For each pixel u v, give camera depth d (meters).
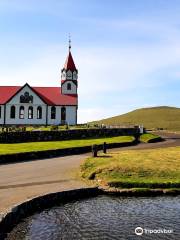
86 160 44.06
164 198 32.91
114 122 192.12
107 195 33.75
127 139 72.19
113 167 39.81
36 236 22.33
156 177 38.41
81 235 22.62
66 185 34.06
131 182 35.69
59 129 76.25
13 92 110.19
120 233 23.02
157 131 116.31
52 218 25.83
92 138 75.94
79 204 30.03
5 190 30.95
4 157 45.34
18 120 106.38
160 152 50.69
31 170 40.50
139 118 197.50
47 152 50.78
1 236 21.80
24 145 57.94
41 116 107.50
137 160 43.56
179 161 44.28
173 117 195.62
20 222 24.69
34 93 107.12
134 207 29.23
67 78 112.88
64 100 110.12
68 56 115.00
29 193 30.00
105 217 26.28
